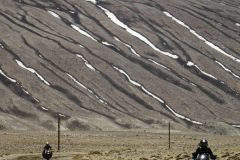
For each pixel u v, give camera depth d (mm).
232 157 92500
